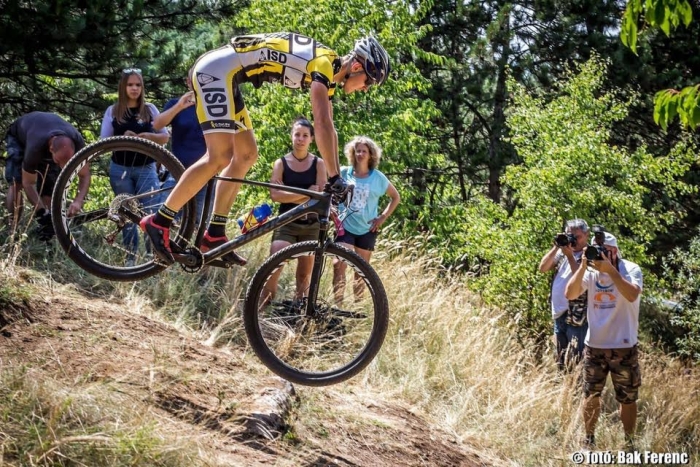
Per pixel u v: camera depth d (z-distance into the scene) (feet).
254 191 40.24
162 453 10.75
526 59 60.90
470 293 33.12
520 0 65.16
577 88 41.50
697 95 16.19
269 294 17.58
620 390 21.24
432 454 15.88
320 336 16.75
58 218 13.48
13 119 33.65
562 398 22.00
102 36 28.91
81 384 12.04
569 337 24.40
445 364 21.38
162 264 13.30
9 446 9.95
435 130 65.41
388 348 20.99
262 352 13.29
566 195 37.78
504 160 63.57
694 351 42.47
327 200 12.87
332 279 17.61
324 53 12.38
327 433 14.55
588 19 61.46
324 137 12.17
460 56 66.80
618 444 21.29
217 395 13.60
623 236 41.55
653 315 52.95
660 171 43.09
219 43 46.93
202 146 19.61
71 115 34.58
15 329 13.16
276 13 45.19
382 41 45.85
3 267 15.21
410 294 23.84
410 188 49.93
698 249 43.83
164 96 34.45
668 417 25.70
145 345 14.33
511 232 37.37
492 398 21.40
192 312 18.15
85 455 10.21
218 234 13.03
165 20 33.76
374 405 17.16
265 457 12.44
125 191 18.20
